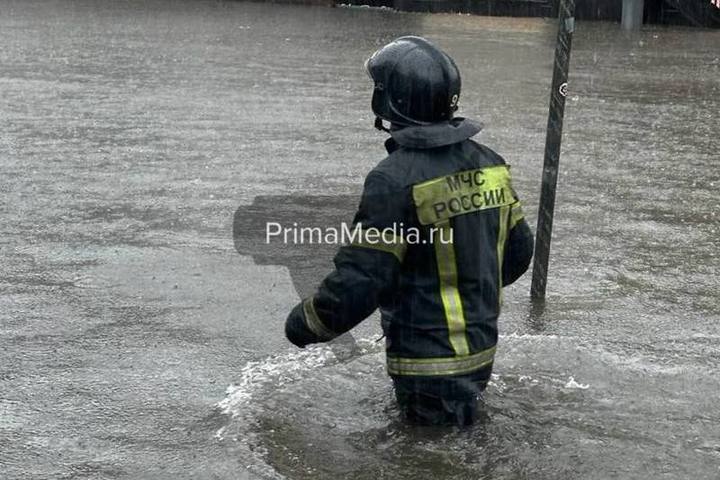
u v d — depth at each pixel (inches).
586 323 247.8
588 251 315.9
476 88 713.6
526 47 1042.1
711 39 1229.1
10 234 317.4
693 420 187.9
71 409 192.4
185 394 199.2
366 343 226.5
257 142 488.1
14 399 196.5
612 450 174.7
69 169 416.8
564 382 203.6
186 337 231.3
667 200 392.5
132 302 255.3
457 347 179.0
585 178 430.3
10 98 607.5
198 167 427.2
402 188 175.2
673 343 234.4
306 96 647.8
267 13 1473.9
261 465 167.6
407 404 183.2
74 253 298.0
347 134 514.6
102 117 548.4
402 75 178.7
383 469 166.6
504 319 249.4
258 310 250.4
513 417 185.9
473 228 179.6
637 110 644.1
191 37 1053.2
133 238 315.6
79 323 239.6
